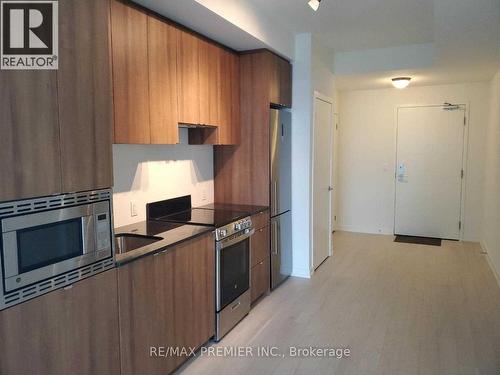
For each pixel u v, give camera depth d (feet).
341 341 9.43
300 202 13.91
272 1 10.18
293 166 13.91
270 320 10.57
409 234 20.39
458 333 9.79
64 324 5.38
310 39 13.28
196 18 8.73
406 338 9.55
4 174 4.57
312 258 14.33
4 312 4.59
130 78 7.48
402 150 20.10
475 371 8.11
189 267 8.16
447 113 18.98
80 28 5.53
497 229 14.01
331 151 16.42
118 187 8.95
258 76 11.85
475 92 18.38
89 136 5.73
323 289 12.85
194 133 11.20
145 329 6.91
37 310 4.99
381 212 20.86
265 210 11.90
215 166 12.78
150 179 9.94
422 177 19.80
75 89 5.48
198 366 8.34
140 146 9.56
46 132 5.07
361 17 11.57
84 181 5.66
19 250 4.76
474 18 9.32
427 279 13.75
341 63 16.24
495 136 15.48
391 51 15.33
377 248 17.93
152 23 8.11
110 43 6.97
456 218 19.29
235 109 11.89
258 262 11.58
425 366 8.32
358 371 8.16
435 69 15.25
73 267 5.50
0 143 4.52
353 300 11.93
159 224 9.27
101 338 6.00
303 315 10.89
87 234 5.72
